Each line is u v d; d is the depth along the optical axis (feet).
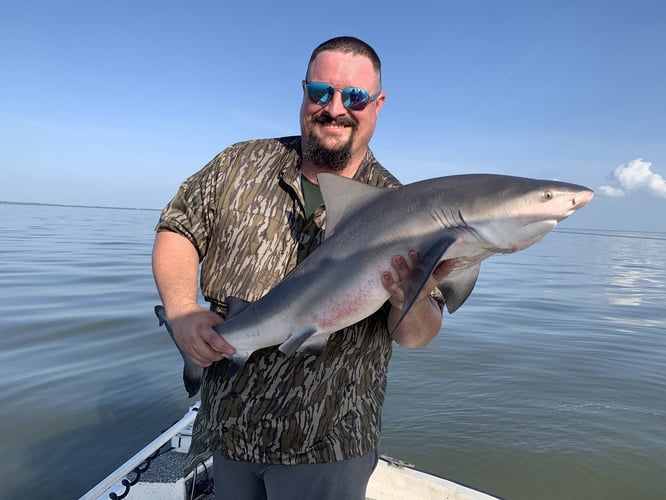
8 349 29.25
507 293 60.80
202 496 12.47
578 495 17.46
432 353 32.12
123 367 27.17
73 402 22.53
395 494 13.60
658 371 29.91
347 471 7.87
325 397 7.84
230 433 7.93
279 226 8.21
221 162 8.73
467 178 7.47
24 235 117.80
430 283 7.29
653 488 18.06
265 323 7.63
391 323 8.10
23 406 21.83
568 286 71.61
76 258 73.41
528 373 28.68
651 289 73.77
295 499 7.84
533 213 6.93
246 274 8.13
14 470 17.08
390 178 8.86
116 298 43.98
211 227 8.50
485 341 35.47
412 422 22.43
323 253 7.66
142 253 84.69
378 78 8.45
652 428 22.15
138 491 11.81
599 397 25.44
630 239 409.28
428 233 7.16
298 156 8.68
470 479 18.35
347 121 8.04
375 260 7.31
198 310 7.71
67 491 16.10
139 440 19.49
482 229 7.04
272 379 7.82
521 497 17.40
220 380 8.09
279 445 7.78
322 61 8.05
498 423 22.38
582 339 37.47
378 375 8.49
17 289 46.65
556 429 21.84
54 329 33.45
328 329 7.61
